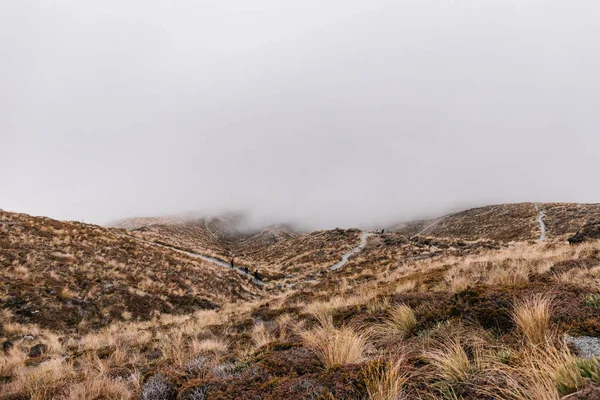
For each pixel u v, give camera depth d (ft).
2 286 56.70
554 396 8.89
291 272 161.79
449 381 11.71
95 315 63.00
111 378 21.83
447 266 56.49
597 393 8.12
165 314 75.61
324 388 11.93
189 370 18.13
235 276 129.80
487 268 43.14
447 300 21.48
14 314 52.08
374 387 11.30
